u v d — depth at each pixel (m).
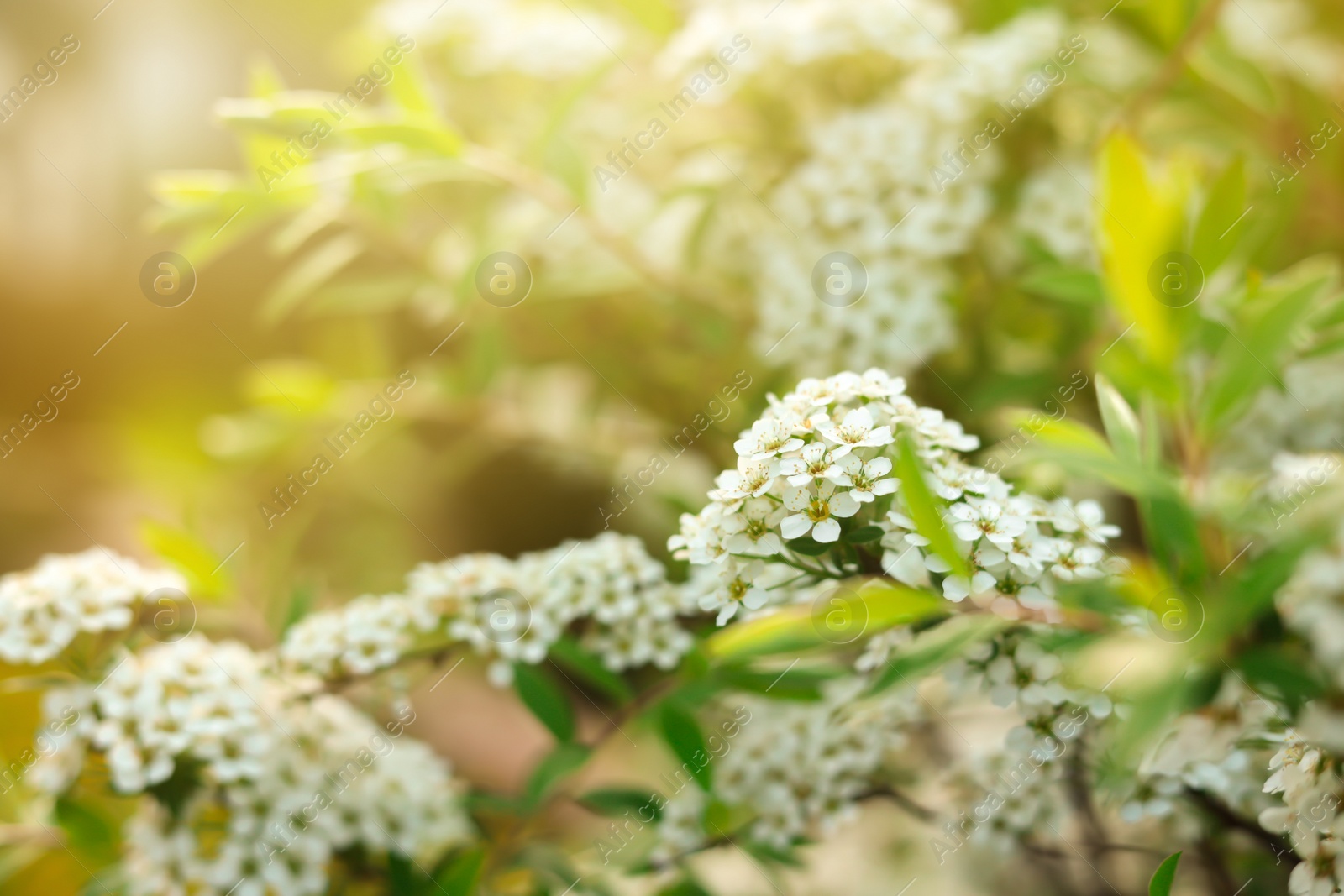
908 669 0.30
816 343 0.38
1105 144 0.32
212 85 0.69
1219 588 0.30
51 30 0.67
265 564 0.40
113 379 0.68
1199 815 0.34
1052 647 0.30
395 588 0.57
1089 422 0.39
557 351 0.47
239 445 0.50
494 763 0.58
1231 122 0.40
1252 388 0.32
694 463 0.46
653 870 0.35
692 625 0.36
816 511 0.30
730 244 0.42
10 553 0.61
